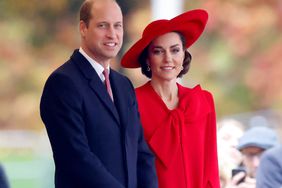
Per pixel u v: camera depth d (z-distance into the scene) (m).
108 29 13.12
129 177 13.13
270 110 43.81
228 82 44.56
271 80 44.38
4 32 46.16
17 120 45.12
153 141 14.07
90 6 13.18
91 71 13.20
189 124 14.19
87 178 12.74
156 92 14.36
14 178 27.33
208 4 44.06
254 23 44.12
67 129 12.81
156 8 35.09
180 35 14.23
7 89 45.25
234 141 17.03
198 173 14.12
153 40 14.18
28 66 45.53
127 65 14.55
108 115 13.10
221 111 44.34
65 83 12.99
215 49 44.44
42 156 26.72
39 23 46.22
